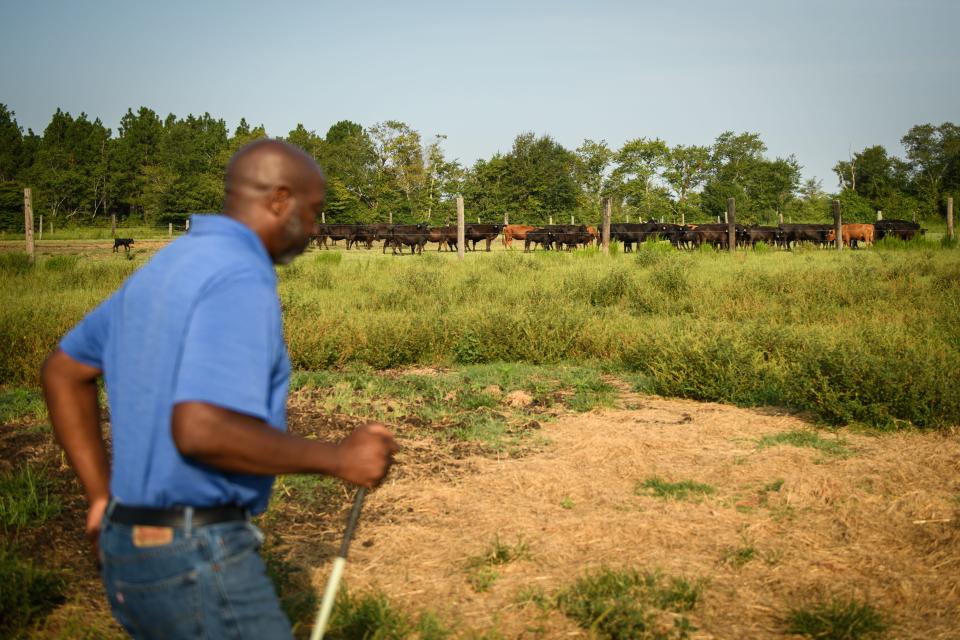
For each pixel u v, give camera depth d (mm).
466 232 36500
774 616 3715
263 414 1746
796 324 11305
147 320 1810
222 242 1878
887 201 89125
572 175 104500
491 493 5238
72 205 106875
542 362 9633
